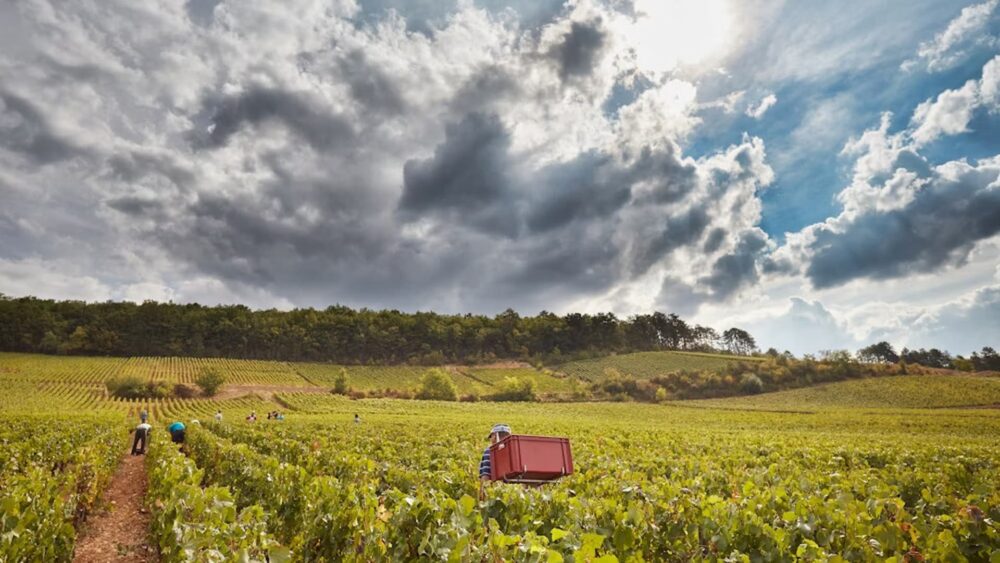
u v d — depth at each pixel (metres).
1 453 13.92
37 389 80.38
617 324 173.88
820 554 4.81
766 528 5.30
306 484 8.17
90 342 117.88
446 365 138.25
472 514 4.57
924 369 116.81
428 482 8.45
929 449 22.42
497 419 51.38
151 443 20.42
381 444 23.00
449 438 28.23
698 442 28.55
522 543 4.03
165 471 10.02
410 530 4.82
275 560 4.50
